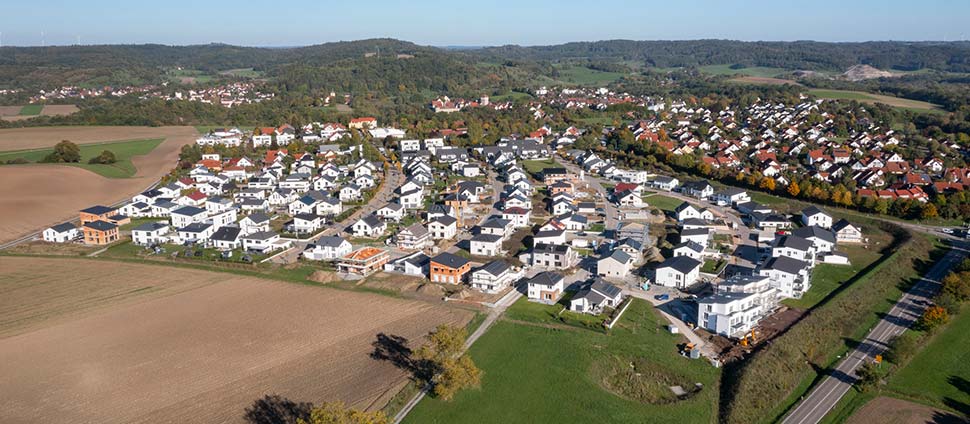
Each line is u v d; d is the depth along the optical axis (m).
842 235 115.00
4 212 129.75
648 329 76.50
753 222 125.88
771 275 87.31
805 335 73.00
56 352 69.44
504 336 73.81
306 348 70.38
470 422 57.03
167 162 191.00
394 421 56.97
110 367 66.00
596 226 124.00
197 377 63.88
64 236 113.75
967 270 91.38
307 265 99.38
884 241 114.38
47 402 59.47
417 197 142.12
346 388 61.84
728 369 67.00
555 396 61.34
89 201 143.88
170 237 113.19
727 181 163.25
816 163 178.00
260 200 141.50
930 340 74.56
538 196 151.50
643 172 166.25
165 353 69.06
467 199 141.38
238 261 100.50
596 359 68.50
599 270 95.56
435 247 108.62
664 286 91.38
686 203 130.62
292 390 61.50
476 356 68.94
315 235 117.81
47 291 88.31
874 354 71.00
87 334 74.00
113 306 82.69
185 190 152.50
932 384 65.00
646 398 62.41
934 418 58.94
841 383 64.81
